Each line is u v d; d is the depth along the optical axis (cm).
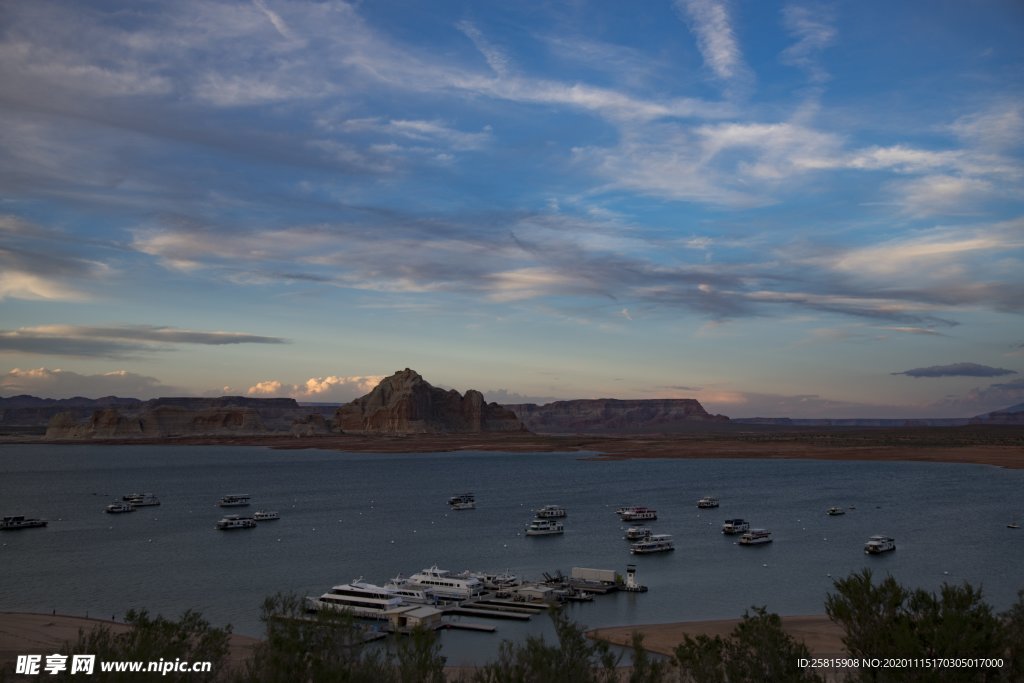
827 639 5981
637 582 8681
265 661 2762
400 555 10606
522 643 6288
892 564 9344
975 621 2680
